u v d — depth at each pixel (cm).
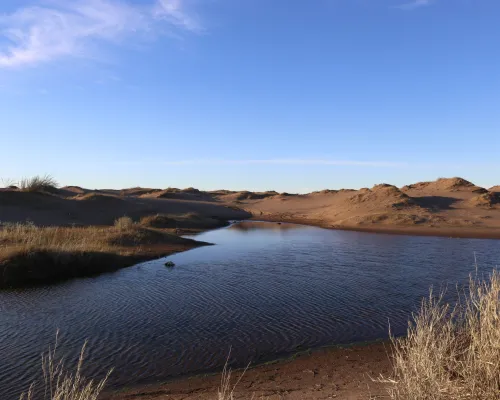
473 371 385
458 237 3178
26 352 839
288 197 8762
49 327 993
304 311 1133
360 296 1296
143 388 682
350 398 578
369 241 2930
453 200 5041
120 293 1330
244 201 9212
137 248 2173
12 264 1490
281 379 707
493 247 2567
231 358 818
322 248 2528
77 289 1384
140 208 4372
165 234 2655
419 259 2081
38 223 3106
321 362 788
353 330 979
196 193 9788
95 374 742
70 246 1775
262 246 2630
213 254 2239
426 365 403
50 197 3822
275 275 1642
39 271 1531
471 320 447
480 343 393
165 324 1020
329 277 1608
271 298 1270
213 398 625
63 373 743
